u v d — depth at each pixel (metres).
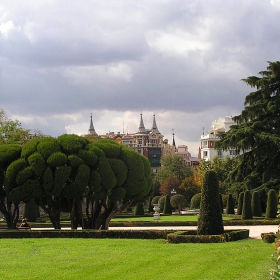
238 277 12.54
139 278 12.33
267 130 51.16
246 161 52.47
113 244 19.95
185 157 159.88
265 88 51.62
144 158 33.50
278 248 9.50
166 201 56.72
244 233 23.45
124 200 33.03
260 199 48.34
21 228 28.94
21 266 14.41
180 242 21.08
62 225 39.44
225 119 116.38
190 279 12.25
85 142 30.52
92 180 29.50
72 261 15.17
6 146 30.39
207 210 22.92
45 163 28.91
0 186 30.23
